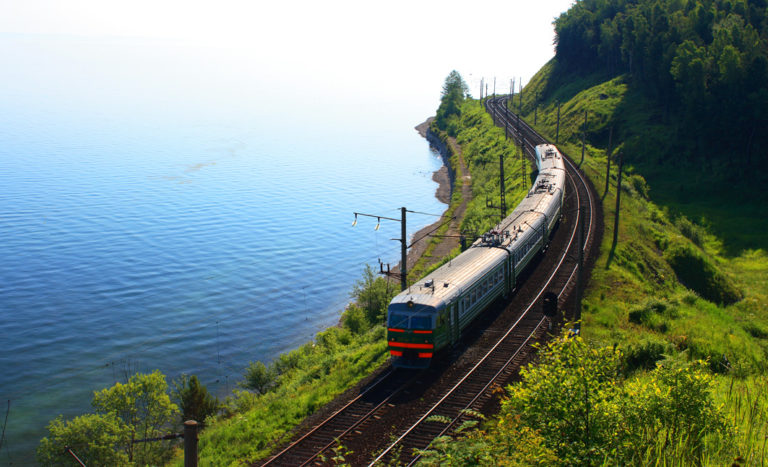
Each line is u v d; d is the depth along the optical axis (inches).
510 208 2854.3
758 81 3690.9
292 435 917.2
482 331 1336.1
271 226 3725.4
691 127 4018.2
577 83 6033.5
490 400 975.6
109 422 1211.2
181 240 3412.9
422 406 971.9
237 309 2429.9
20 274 2837.1
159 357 2007.9
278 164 5880.9
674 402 561.0
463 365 1141.7
